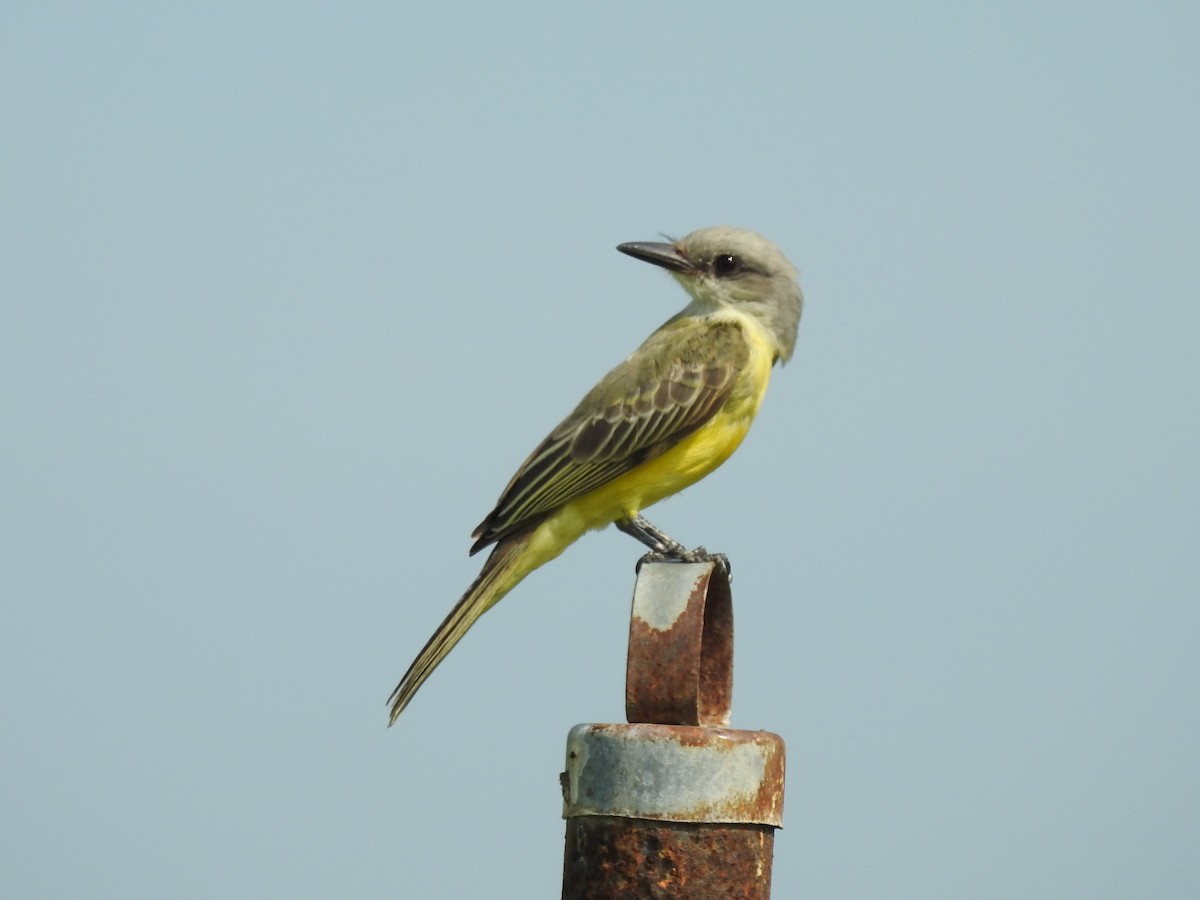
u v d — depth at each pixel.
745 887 6.87
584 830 7.01
